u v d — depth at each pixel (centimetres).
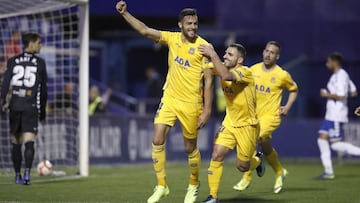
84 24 3384
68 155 3756
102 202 2317
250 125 2198
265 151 2667
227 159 4959
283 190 2764
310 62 5678
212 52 2122
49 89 3959
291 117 5594
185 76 2211
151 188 2794
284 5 5700
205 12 5722
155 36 2241
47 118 3766
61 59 3944
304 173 3784
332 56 3459
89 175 3447
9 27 3738
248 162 2239
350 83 3512
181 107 2220
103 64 5925
